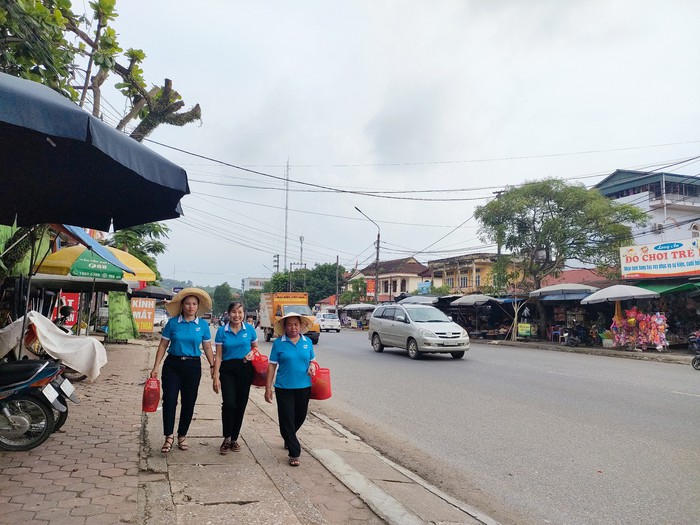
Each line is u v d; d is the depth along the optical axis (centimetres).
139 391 881
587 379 1158
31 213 566
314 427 730
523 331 2598
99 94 950
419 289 4681
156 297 2570
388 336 1766
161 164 399
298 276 7256
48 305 1521
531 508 444
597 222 2469
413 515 402
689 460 565
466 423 747
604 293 2019
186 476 450
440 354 1772
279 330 529
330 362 1517
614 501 456
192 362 525
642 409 825
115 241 2230
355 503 419
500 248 2725
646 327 1956
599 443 633
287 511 386
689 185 3334
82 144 414
